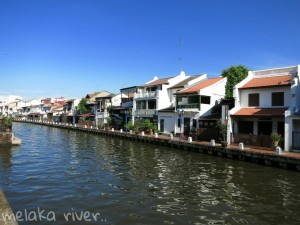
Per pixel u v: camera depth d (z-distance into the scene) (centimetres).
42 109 11706
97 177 1752
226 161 2394
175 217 1118
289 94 2680
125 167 2097
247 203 1302
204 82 4272
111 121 5941
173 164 2245
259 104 2914
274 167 2127
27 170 1923
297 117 2372
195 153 2889
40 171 1897
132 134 4256
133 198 1339
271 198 1380
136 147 3425
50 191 1420
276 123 2762
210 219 1107
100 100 6856
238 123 3045
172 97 4744
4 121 3534
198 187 1559
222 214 1162
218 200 1339
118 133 4675
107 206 1221
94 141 4159
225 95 4053
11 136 3278
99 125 6216
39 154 2702
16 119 12481
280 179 1762
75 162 2283
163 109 4591
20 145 3394
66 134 5569
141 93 5169
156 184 1606
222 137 3108
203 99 3831
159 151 3053
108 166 2128
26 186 1505
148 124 4478
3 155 2589
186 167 2123
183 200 1328
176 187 1552
